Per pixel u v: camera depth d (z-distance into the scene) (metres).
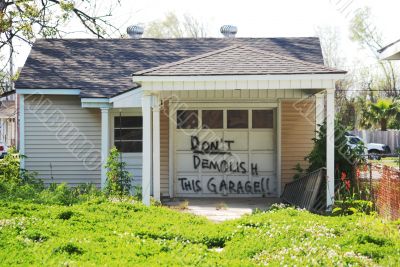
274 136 18.31
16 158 20.03
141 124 18.36
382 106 46.53
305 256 8.07
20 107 18.27
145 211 12.73
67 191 15.19
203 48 20.44
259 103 18.12
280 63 13.68
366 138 45.19
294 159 18.08
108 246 8.96
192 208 15.45
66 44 20.66
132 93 16.88
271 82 13.28
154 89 13.48
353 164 14.72
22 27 23.86
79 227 10.55
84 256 8.23
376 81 55.03
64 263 7.59
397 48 11.97
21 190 14.90
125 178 15.74
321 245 8.72
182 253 8.63
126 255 8.32
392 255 8.18
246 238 9.71
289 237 9.48
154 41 20.92
